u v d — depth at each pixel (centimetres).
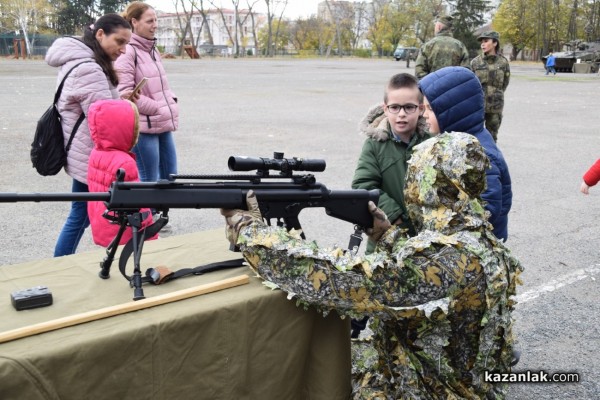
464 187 214
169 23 12312
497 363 229
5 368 166
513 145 1105
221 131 1192
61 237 430
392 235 248
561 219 662
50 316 194
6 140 1026
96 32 421
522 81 2978
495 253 220
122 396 187
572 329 419
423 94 306
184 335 196
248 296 210
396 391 230
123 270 222
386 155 335
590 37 6994
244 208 221
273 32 10062
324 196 235
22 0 7050
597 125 1386
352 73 3422
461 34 3881
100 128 353
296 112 1522
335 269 209
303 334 223
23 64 4012
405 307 210
